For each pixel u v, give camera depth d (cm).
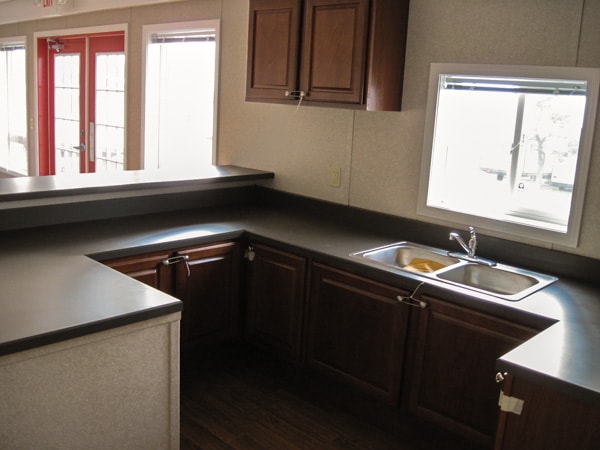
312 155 369
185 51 462
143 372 207
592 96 256
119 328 196
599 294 249
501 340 234
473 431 247
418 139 317
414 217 325
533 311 226
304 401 312
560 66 264
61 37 602
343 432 287
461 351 246
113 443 204
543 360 180
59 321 186
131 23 490
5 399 175
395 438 284
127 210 334
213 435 279
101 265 246
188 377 329
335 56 303
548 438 174
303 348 307
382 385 277
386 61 303
